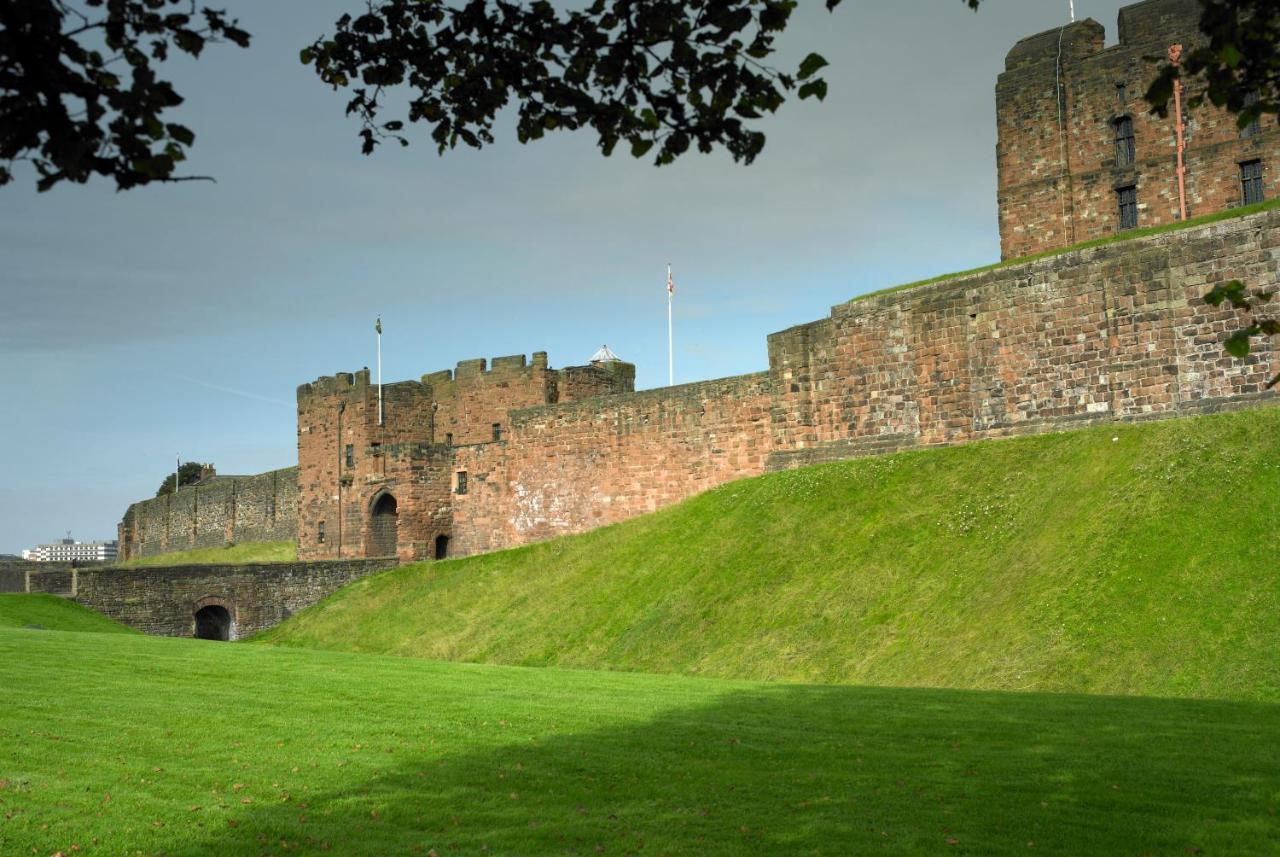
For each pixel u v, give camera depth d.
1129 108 54.97
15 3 8.02
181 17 8.77
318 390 93.38
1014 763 18.98
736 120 11.28
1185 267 40.59
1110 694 28.80
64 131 8.23
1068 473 40.44
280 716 24.30
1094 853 14.37
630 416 68.88
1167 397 40.91
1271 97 10.53
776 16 10.80
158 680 29.34
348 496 89.94
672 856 14.70
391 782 18.66
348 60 11.94
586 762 19.88
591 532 63.97
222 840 15.63
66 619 63.50
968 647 34.31
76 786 18.19
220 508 129.00
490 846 15.25
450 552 83.12
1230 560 31.73
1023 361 45.59
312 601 74.25
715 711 25.27
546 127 11.70
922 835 15.19
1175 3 53.97
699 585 47.28
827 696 27.78
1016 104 58.78
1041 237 57.78
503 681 30.69
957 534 41.09
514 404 88.31
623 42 11.09
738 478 62.03
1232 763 18.50
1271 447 35.19
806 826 15.76
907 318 50.22
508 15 11.52
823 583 42.56
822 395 54.53
